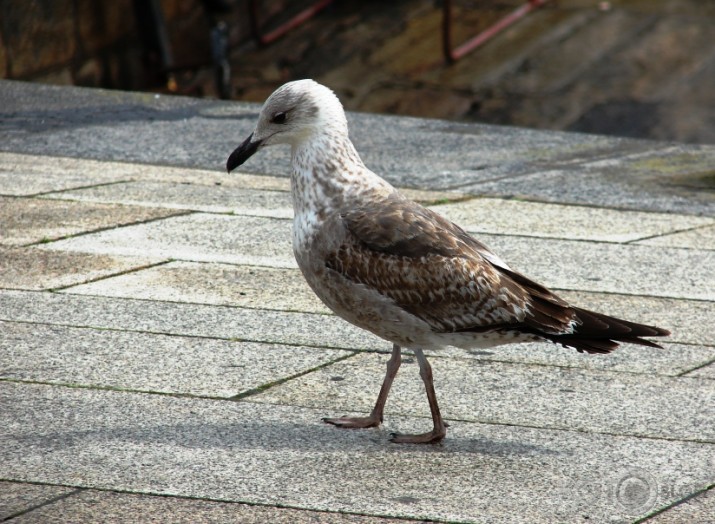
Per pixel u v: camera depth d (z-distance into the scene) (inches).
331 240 362.9
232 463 348.8
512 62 1437.0
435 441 368.2
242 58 1437.0
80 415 382.0
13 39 1099.9
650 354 451.2
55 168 701.9
